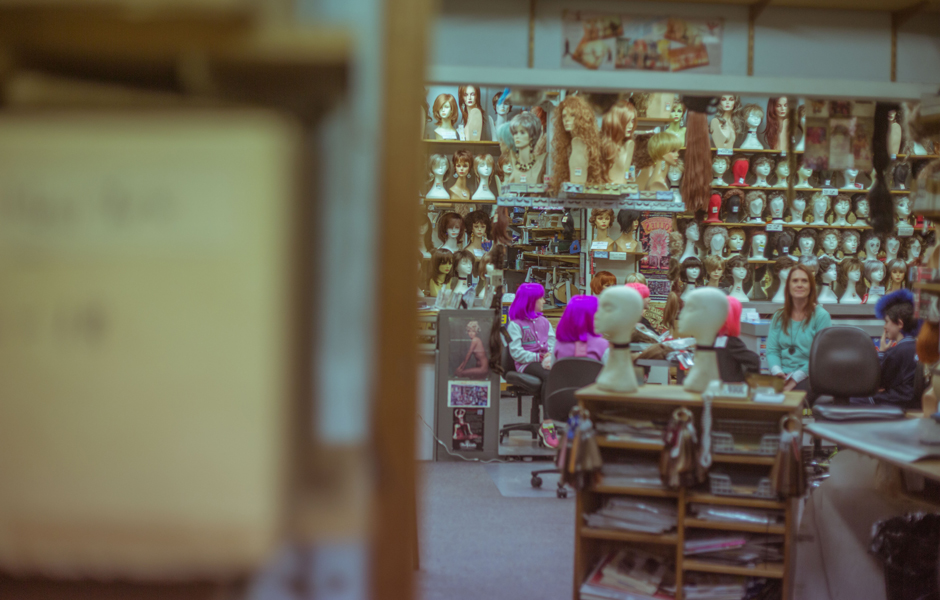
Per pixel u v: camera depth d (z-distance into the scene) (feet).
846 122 13.30
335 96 2.94
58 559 2.33
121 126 2.25
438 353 20.22
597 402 11.45
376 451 3.84
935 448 9.43
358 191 3.56
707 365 11.08
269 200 2.23
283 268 2.29
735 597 10.37
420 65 3.92
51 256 2.24
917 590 9.70
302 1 3.51
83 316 2.25
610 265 26.00
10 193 2.24
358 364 3.56
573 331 18.98
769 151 26.73
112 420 2.27
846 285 27.81
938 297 11.67
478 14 11.51
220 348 2.25
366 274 3.57
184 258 2.23
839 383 17.15
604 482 10.68
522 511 15.75
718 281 26.63
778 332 19.47
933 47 12.01
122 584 2.69
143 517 2.29
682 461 10.10
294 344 2.58
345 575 3.48
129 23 2.36
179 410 2.27
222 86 2.85
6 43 2.50
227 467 2.27
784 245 27.14
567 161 17.11
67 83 2.66
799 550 11.13
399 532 3.98
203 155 2.22
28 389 2.28
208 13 2.32
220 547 2.29
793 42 11.84
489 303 21.36
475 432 20.21
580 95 16.81
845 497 11.05
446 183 24.64
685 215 26.71
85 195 2.23
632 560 11.12
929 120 11.21
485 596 11.37
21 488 2.30
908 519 10.00
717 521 10.30
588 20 11.60
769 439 10.22
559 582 11.96
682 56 11.69
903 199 26.76
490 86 11.66
